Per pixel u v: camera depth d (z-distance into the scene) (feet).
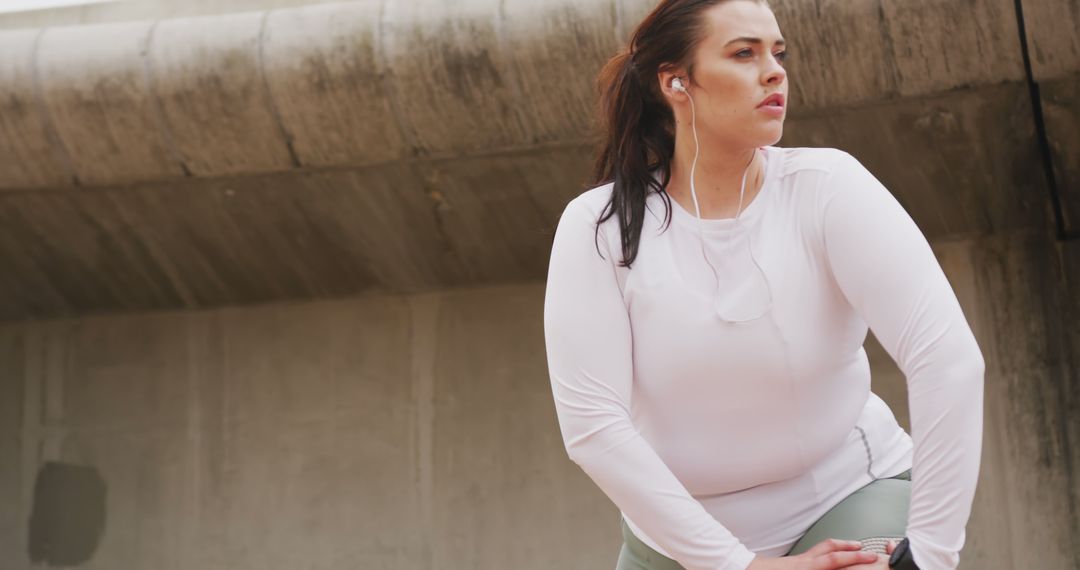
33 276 20.26
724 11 6.64
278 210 18.65
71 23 20.11
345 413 19.27
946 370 6.09
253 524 19.27
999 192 16.75
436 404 18.94
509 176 17.58
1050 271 16.93
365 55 16.67
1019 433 16.65
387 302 19.45
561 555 17.97
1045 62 15.06
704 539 6.35
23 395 20.63
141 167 18.20
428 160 17.56
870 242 6.40
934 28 15.17
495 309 19.01
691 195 6.83
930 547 6.05
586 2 15.94
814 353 6.63
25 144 18.19
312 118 17.22
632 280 6.68
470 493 18.49
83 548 19.95
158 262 19.71
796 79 15.92
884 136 16.43
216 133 17.62
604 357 6.66
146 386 20.21
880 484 7.07
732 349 6.55
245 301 19.97
